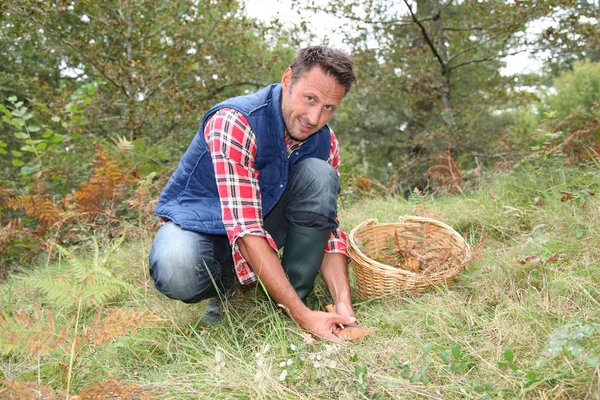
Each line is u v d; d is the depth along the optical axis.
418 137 8.34
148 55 6.04
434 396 1.31
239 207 1.72
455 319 1.69
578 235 2.07
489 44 9.22
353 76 1.67
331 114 1.74
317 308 2.06
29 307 2.13
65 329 1.27
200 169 1.88
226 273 2.00
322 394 1.40
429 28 9.39
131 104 6.06
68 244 3.27
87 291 1.31
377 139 12.03
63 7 5.52
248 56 7.29
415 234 2.26
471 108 8.77
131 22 6.38
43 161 4.31
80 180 4.28
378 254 2.31
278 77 9.31
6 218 4.20
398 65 8.48
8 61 8.90
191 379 1.50
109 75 6.18
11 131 8.26
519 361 1.41
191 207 1.87
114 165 3.34
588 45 6.60
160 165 3.97
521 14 6.69
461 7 8.53
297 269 1.89
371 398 1.34
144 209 2.86
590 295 1.62
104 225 3.20
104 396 1.26
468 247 2.02
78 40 6.00
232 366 1.58
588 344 1.38
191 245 1.76
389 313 1.84
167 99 7.06
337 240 2.04
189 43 6.59
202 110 6.71
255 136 1.76
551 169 3.09
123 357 1.69
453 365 1.39
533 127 12.80
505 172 3.57
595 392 1.21
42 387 1.21
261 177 1.87
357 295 2.14
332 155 2.16
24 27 6.21
